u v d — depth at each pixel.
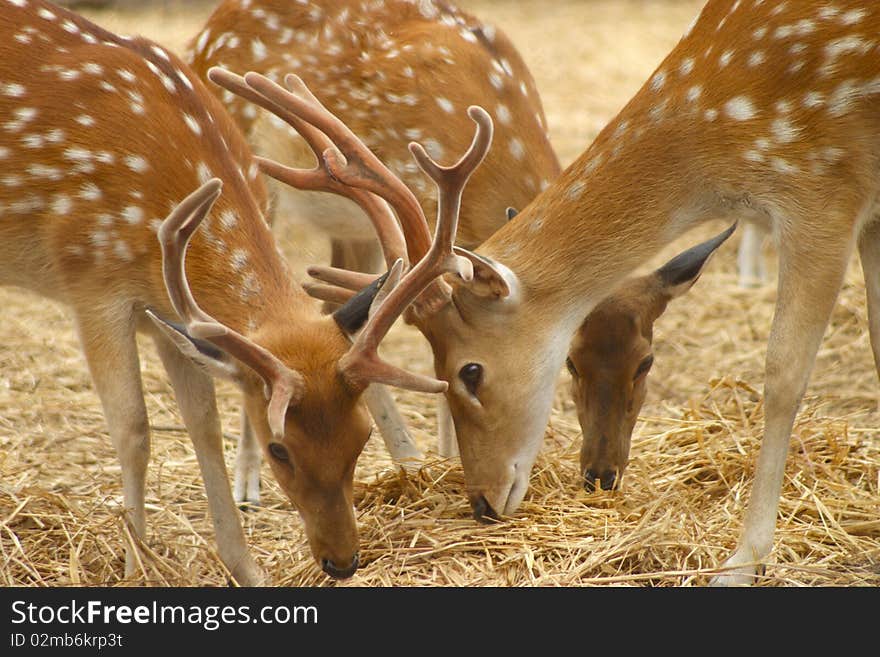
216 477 8.14
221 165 7.97
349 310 7.31
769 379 7.79
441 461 9.62
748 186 7.82
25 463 10.27
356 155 8.00
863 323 13.19
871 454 9.70
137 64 8.09
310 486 7.10
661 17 32.84
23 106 7.84
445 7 10.73
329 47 10.20
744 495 9.09
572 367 9.05
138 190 7.72
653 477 9.45
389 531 8.66
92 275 7.80
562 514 8.73
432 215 9.66
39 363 12.62
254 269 7.70
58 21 8.20
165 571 8.07
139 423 7.89
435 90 9.72
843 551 8.23
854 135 7.60
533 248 8.29
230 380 7.18
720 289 14.75
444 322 8.18
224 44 10.59
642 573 8.10
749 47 7.73
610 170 8.16
